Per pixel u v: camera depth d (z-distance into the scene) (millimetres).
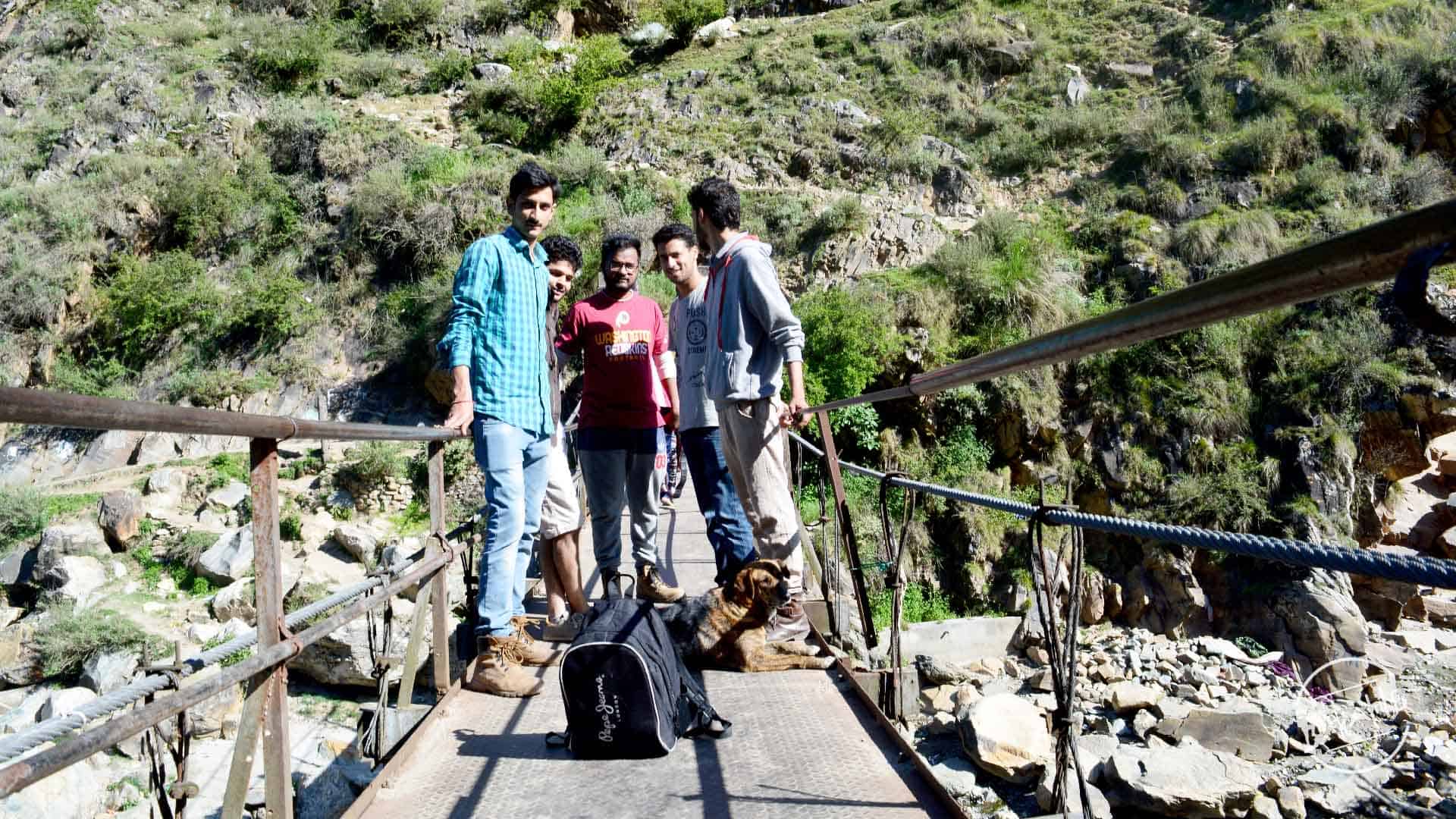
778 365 4113
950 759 8914
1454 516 17812
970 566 15508
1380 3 25797
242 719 2182
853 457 17672
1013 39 28453
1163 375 17297
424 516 16453
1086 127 24766
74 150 24500
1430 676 13219
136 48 27906
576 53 29328
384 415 20578
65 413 1334
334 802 2846
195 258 23047
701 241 4297
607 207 22016
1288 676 13047
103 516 16047
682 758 3105
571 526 4301
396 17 30016
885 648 12461
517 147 25766
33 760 1409
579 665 3088
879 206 22406
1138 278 19859
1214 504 15594
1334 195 20953
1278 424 16656
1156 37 27969
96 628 12961
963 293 18688
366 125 25156
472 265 3766
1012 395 16984
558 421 4336
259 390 20859
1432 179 20953
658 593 4828
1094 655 12875
